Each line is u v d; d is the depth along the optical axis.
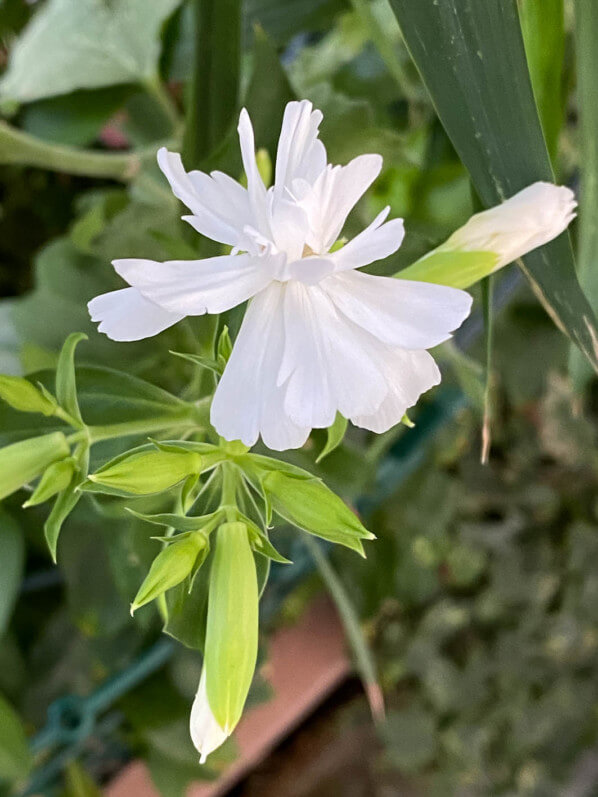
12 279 0.19
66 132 0.15
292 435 0.06
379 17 0.14
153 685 0.17
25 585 0.16
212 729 0.07
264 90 0.09
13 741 0.13
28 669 0.17
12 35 0.17
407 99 0.14
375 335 0.06
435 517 0.24
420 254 0.08
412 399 0.06
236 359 0.06
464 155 0.06
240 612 0.07
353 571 0.21
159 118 0.16
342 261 0.06
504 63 0.06
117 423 0.08
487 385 0.07
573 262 0.06
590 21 0.07
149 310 0.06
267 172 0.08
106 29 0.14
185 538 0.07
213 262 0.06
